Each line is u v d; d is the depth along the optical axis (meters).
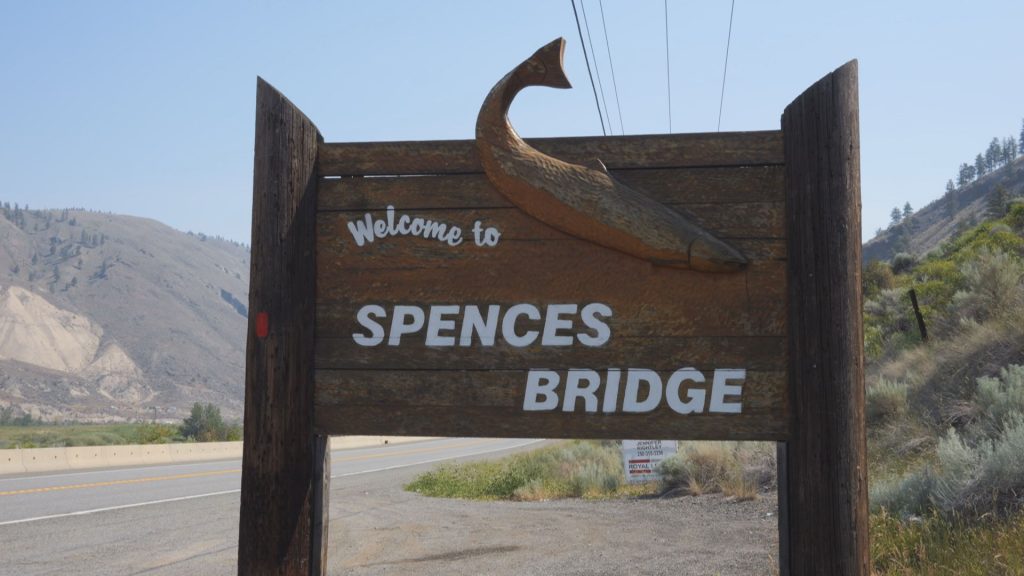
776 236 4.19
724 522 11.98
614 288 4.25
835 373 3.97
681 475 16.30
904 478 9.33
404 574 10.00
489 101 4.40
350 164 4.49
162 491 20.38
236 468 30.02
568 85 4.35
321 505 4.35
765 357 4.13
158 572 9.91
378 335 4.38
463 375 4.30
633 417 4.18
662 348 4.19
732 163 4.24
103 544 11.97
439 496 20.38
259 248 4.40
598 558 10.15
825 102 4.11
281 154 4.43
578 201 4.23
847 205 4.05
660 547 10.57
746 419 4.11
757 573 8.52
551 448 30.97
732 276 4.18
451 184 4.42
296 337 4.36
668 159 4.29
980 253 21.11
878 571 7.10
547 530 12.88
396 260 4.41
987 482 7.93
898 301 24.05
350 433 4.36
